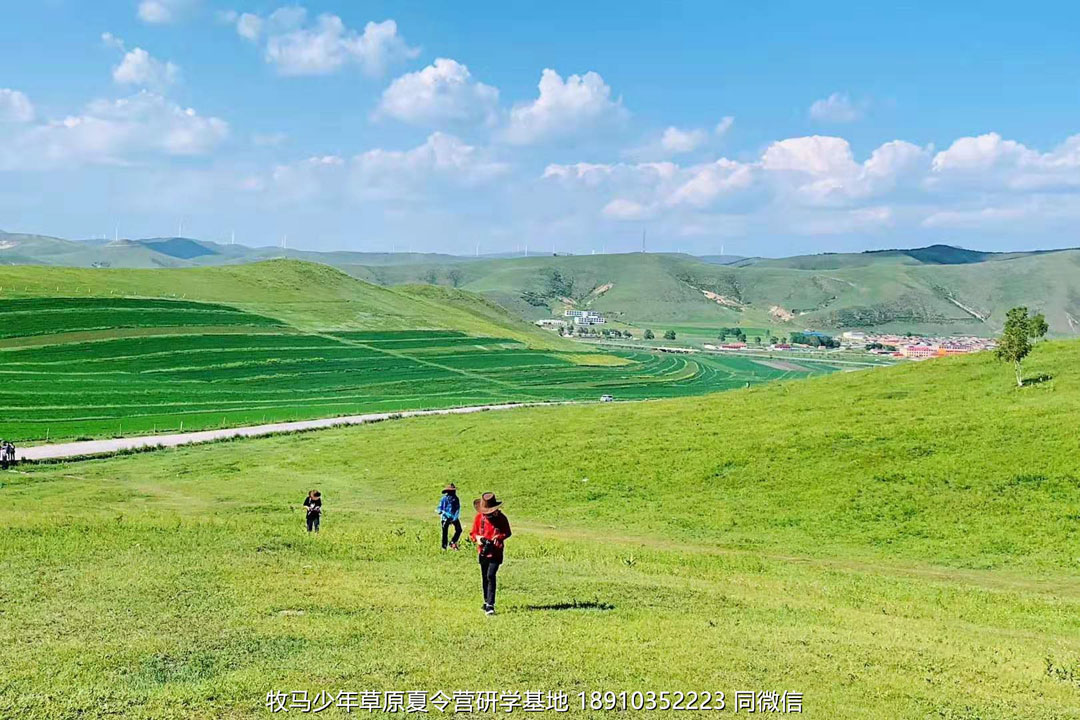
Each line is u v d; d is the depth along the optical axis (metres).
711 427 68.62
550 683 16.56
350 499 59.00
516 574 27.73
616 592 25.20
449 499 32.00
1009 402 63.03
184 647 17.66
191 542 30.70
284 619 20.09
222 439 91.56
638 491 54.66
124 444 88.31
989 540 41.41
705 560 35.34
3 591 21.64
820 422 64.88
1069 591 33.91
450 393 178.00
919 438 56.16
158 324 198.62
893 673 18.23
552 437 72.88
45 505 51.81
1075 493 44.78
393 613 21.08
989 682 18.06
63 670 16.00
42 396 128.00
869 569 37.88
